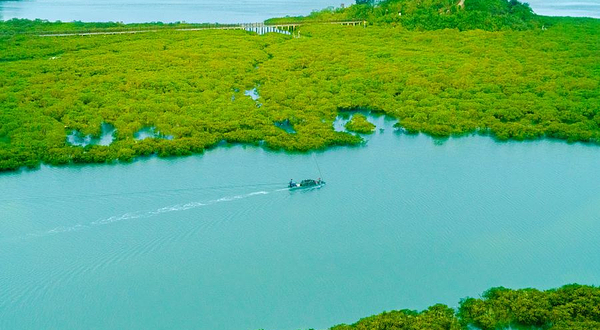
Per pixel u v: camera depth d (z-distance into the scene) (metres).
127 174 103.56
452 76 153.00
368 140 120.94
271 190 97.81
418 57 171.00
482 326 66.25
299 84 149.12
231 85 147.50
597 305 67.56
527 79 150.88
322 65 164.12
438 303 70.81
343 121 132.00
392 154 114.19
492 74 155.25
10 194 95.56
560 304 68.56
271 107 132.25
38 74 151.25
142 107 129.25
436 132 122.75
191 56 169.75
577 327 63.06
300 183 98.19
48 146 111.00
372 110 137.12
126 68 157.38
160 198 94.75
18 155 106.94
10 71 151.62
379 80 151.62
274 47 185.50
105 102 132.62
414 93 142.25
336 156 112.94
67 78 148.25
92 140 117.88
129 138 116.06
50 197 94.56
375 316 67.50
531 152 115.94
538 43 184.25
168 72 154.25
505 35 194.00
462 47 181.25
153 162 109.00
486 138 122.56
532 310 66.88
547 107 132.75
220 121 124.56
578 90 143.38
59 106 128.75
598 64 163.12
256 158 111.25
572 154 114.94
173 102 133.62
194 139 115.38
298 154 113.25
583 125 123.69
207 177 102.38
